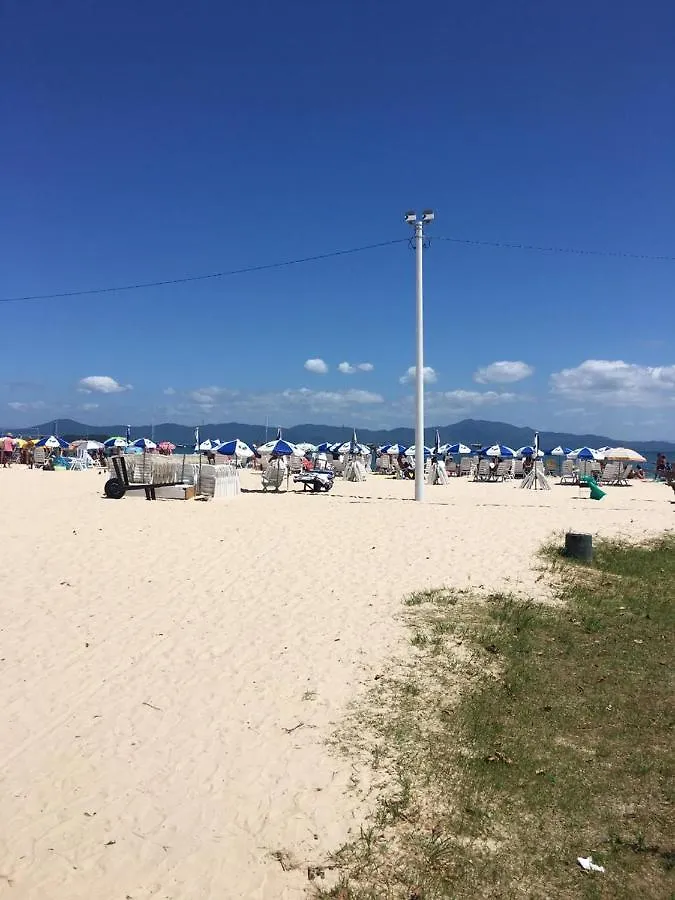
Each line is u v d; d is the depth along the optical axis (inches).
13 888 144.9
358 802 171.6
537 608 328.8
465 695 232.1
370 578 374.3
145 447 1905.8
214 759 193.6
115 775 186.2
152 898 141.6
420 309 747.4
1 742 203.6
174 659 264.2
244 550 430.3
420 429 741.9
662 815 164.2
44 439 1593.3
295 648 274.8
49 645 277.0
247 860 152.0
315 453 1740.9
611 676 250.2
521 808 167.8
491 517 570.6
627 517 607.2
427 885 141.9
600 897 137.3
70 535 460.4
